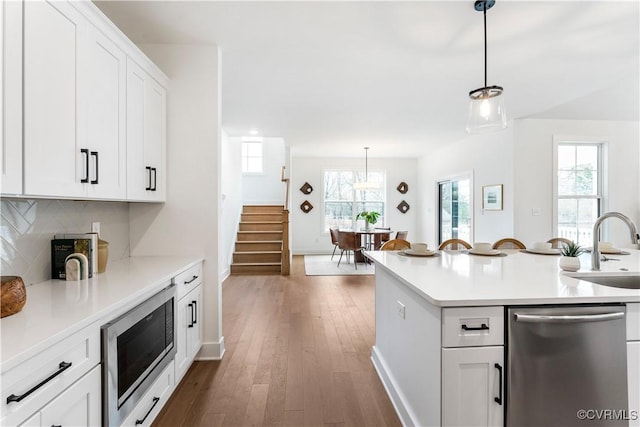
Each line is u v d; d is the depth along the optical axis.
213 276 2.57
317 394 2.09
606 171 4.73
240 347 2.78
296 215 8.20
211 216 2.56
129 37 2.40
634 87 3.41
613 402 1.35
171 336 1.92
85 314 1.18
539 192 4.67
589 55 2.68
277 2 1.99
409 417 1.71
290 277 5.51
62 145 1.38
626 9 2.04
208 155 2.55
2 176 1.10
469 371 1.34
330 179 8.36
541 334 1.32
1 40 1.09
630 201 4.74
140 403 1.54
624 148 4.73
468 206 6.11
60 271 1.73
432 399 1.43
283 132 5.47
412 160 8.44
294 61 2.79
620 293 1.38
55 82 1.34
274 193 8.47
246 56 2.70
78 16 1.48
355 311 3.73
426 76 3.10
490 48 2.55
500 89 2.03
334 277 5.51
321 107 4.05
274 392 2.11
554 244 3.37
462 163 6.10
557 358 1.33
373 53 2.64
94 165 1.60
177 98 2.53
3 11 1.10
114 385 1.30
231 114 4.37
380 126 5.05
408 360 1.76
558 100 3.82
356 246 6.36
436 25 2.23
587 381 1.34
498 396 1.34
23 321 1.11
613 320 1.34
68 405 1.07
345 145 6.62
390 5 2.01
